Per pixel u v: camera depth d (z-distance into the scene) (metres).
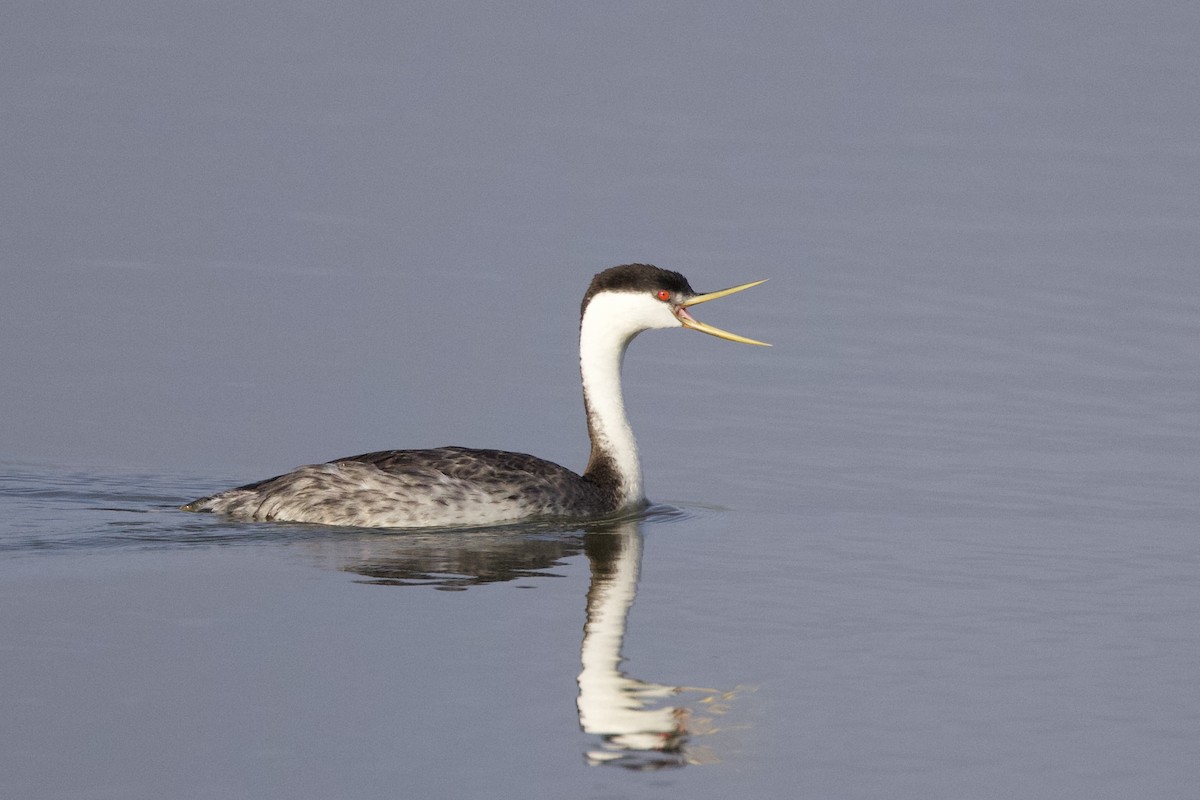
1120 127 32.97
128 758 9.55
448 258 24.47
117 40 37.50
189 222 25.81
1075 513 15.49
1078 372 20.52
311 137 30.94
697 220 26.86
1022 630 12.14
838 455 17.41
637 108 34.06
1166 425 18.53
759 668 11.21
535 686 10.70
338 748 9.73
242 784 9.28
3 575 12.55
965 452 17.53
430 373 19.64
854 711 10.51
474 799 9.16
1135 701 10.76
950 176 29.81
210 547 13.36
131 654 11.02
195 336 20.80
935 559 13.93
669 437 17.98
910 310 22.95
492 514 14.15
